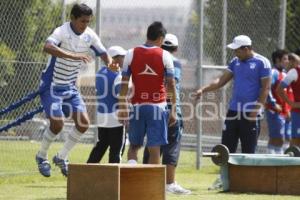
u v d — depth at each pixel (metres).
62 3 41.88
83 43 33.28
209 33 49.47
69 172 27.20
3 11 40.22
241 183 34.47
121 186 27.41
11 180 38.75
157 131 31.69
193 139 50.72
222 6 48.75
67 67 33.56
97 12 41.97
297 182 33.38
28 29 41.00
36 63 41.09
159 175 27.41
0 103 40.53
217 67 47.19
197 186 37.66
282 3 51.62
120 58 36.72
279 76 45.06
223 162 34.53
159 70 31.64
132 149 32.50
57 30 32.84
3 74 40.56
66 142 35.22
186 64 49.25
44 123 44.97
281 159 33.59
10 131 45.00
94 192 26.73
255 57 37.75
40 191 34.47
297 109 40.31
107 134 36.78
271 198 31.97
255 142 37.75
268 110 45.41
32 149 45.53
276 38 52.19
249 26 51.06
